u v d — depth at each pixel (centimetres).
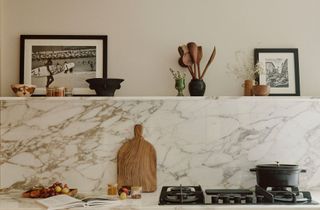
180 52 264
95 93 267
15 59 268
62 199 217
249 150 266
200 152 265
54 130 265
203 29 274
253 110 268
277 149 266
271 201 211
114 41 272
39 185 260
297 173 231
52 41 269
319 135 267
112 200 215
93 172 263
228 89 271
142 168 261
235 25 274
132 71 271
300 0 274
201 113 267
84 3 274
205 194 236
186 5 274
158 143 265
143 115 267
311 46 274
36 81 266
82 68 269
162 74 271
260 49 271
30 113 265
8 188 260
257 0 274
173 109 267
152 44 273
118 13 274
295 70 270
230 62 272
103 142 265
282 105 268
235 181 264
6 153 262
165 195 222
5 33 269
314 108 268
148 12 274
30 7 272
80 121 266
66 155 264
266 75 270
